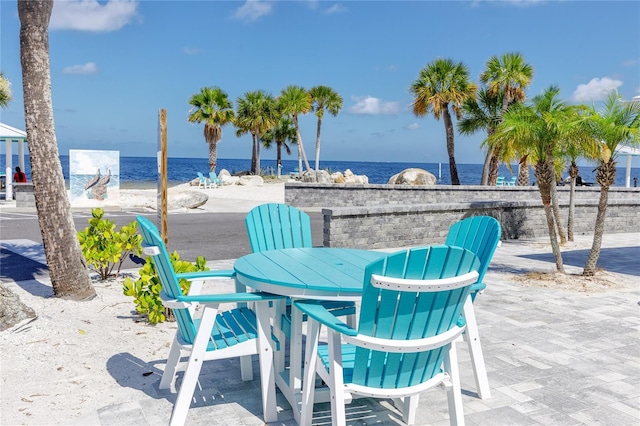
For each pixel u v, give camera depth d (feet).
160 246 10.39
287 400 12.25
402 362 9.30
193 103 118.11
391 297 8.80
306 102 128.06
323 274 11.81
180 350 12.38
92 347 15.08
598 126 24.71
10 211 54.49
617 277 26.99
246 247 35.09
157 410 11.57
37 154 18.60
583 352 15.80
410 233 36.40
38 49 18.28
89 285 19.75
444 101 84.23
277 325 13.07
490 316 19.65
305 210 64.95
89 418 11.14
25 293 20.86
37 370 13.41
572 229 40.45
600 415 11.73
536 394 12.80
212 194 82.33
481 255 13.35
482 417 11.58
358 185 68.74
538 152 26.63
